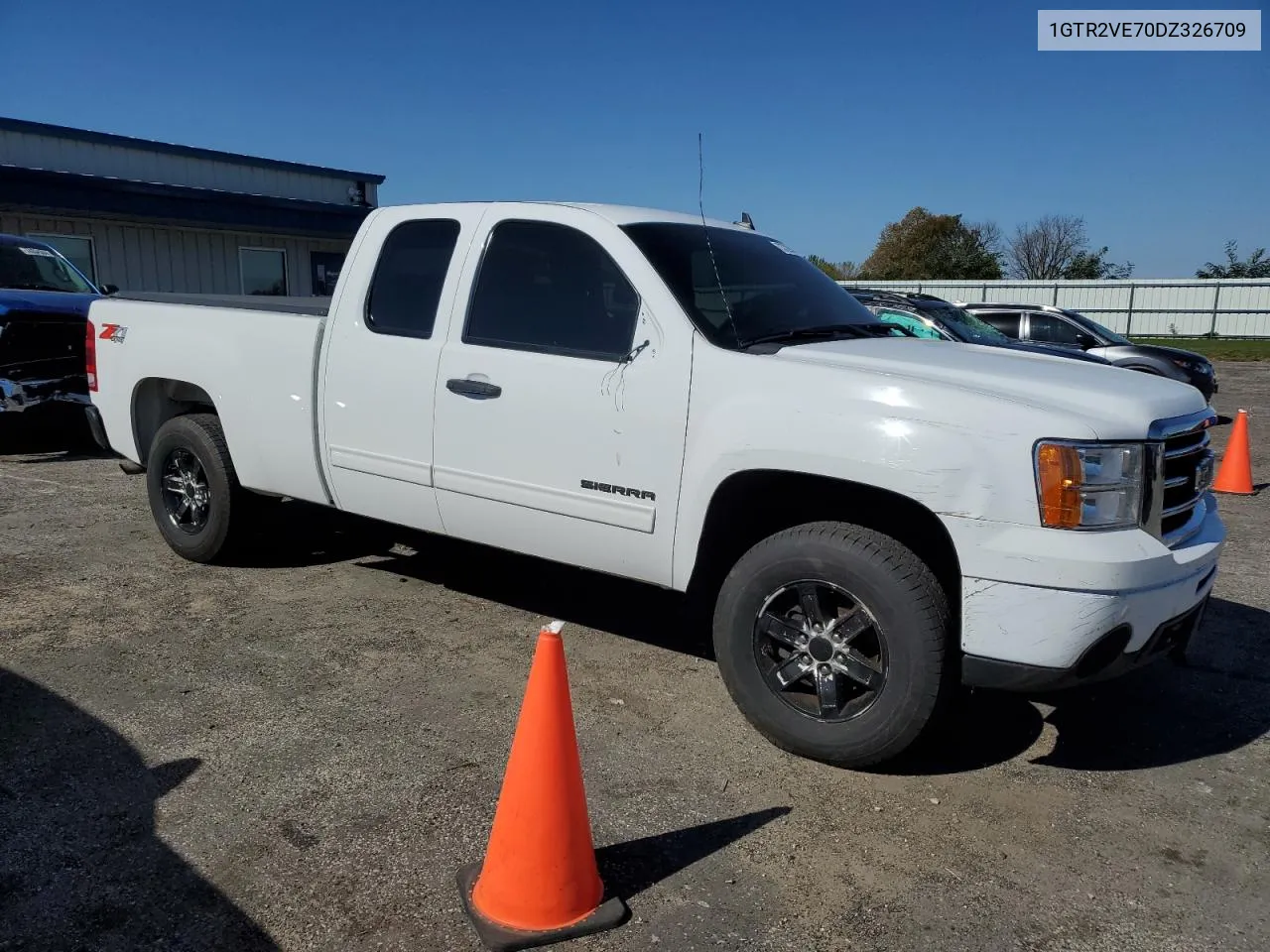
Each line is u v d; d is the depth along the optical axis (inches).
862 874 116.3
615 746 146.3
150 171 735.7
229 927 103.6
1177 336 1456.7
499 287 169.3
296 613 198.5
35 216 623.2
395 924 104.7
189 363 214.7
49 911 105.1
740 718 156.7
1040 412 124.1
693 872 115.6
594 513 155.8
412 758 140.1
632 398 150.0
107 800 127.1
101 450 382.6
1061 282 1492.4
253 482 209.2
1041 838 125.1
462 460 170.4
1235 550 271.3
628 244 156.9
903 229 2377.0
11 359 332.5
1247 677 179.3
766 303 163.5
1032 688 126.7
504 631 191.8
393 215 186.9
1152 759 147.8
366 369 182.7
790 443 134.5
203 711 153.3
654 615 204.1
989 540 124.1
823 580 135.9
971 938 105.3
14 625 187.9
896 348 153.4
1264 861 121.4
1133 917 109.6
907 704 131.0
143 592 208.4
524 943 101.3
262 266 773.9
